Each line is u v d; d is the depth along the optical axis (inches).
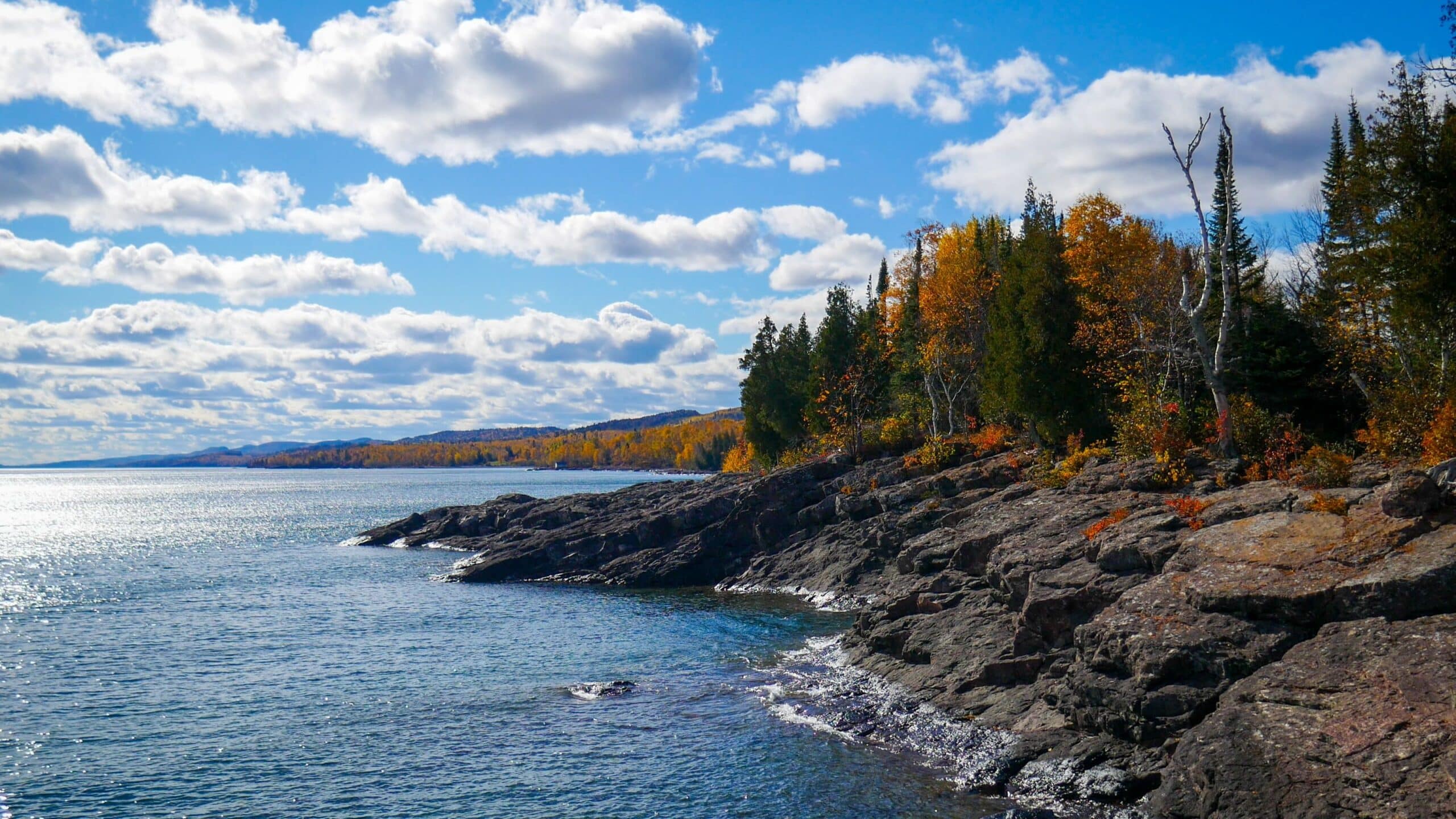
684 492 2824.8
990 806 750.5
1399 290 1233.4
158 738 972.6
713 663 1279.5
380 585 2159.2
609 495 3016.7
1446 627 643.5
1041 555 1067.9
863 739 922.1
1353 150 1343.5
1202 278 2242.9
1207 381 1423.5
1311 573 756.0
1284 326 1711.4
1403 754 559.8
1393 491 804.0
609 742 943.0
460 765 884.0
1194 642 746.2
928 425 2883.9
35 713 1066.1
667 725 995.3
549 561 2281.0
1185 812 643.5
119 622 1657.2
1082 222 2140.7
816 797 783.1
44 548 3280.0
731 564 2153.1
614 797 797.9
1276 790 594.9
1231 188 1485.0
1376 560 740.0
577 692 1131.3
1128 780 720.3
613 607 1797.5
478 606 1819.6
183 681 1213.1
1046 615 949.2
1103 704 783.1
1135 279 2041.1
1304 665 670.5
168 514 5556.1
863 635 1269.7
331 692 1154.0
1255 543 850.1
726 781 827.4
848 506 2053.4
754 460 4094.5
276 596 1973.4
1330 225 1914.4
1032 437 2156.7
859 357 3321.9
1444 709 575.2
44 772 872.9
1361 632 676.1
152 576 2353.6
